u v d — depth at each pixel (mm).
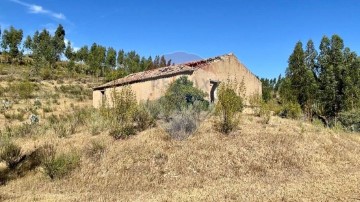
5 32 61656
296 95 28422
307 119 23812
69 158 11773
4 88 36469
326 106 27750
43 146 14141
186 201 8742
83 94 39812
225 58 25406
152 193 9766
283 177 11594
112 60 60781
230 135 14758
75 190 10211
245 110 22312
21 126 19344
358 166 13750
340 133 19016
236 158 12578
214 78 24203
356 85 28047
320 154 14297
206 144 13383
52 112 27906
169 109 17250
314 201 8734
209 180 11039
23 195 9578
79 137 15352
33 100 32906
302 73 28875
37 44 63062
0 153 12773
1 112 25938
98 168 11656
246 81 27109
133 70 55594
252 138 14570
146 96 25266
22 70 53656
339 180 11109
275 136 15148
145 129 15375
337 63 28453
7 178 11484
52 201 8797
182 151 12656
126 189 10328
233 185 10391
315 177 11727
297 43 29766
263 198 8984
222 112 15625
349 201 8742
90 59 58531
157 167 11641
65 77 52062
